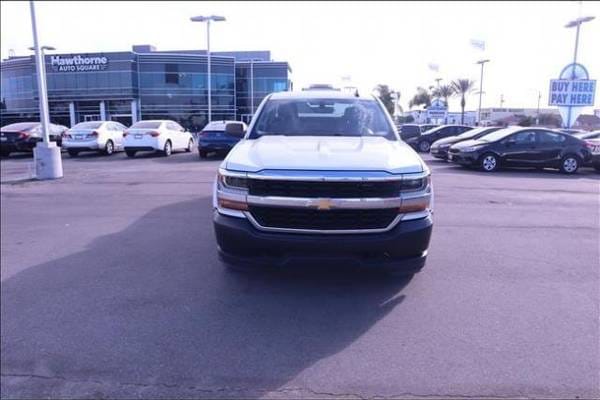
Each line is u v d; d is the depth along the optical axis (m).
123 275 4.96
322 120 5.29
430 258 5.19
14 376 3.19
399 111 51.19
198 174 13.12
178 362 3.28
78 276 4.97
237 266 3.89
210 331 3.69
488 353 3.22
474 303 4.00
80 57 32.00
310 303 4.11
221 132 18.08
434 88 46.22
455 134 24.61
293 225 3.68
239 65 48.81
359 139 4.72
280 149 4.13
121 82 37.81
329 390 2.92
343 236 3.62
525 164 13.53
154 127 19.36
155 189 10.45
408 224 3.68
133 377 3.14
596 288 3.94
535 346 3.26
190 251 5.71
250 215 3.71
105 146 20.02
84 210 8.26
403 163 3.82
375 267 3.73
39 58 12.24
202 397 2.91
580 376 2.90
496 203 8.36
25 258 5.61
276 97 5.82
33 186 11.19
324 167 3.66
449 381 2.94
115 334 3.70
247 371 3.15
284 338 3.55
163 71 42.84
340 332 3.61
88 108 32.50
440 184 10.91
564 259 4.91
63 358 3.39
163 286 4.61
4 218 7.72
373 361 3.21
